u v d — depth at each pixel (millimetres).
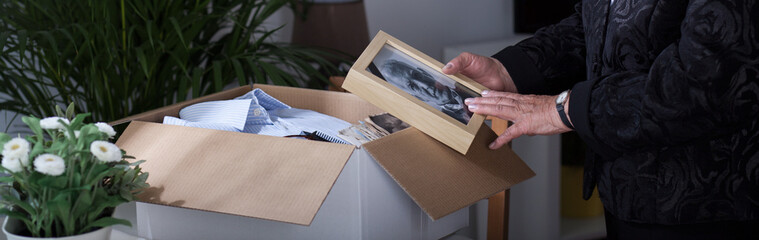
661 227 1107
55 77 1824
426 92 1145
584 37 1314
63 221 850
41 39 1740
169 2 1835
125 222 891
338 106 1372
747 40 907
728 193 1036
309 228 1038
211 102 1254
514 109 1120
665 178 1054
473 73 1251
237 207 968
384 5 2594
